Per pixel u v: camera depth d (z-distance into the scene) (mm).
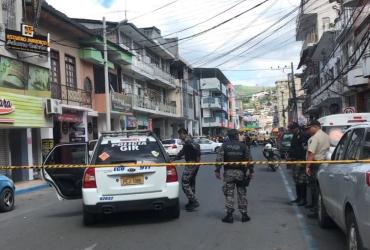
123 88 43031
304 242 7969
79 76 32906
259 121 166125
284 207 11734
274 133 66625
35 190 20281
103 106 35344
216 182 18109
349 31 33781
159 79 52719
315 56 53406
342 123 16609
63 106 28609
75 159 12320
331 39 44500
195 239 8430
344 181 6586
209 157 38750
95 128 36906
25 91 24266
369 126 6977
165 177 9797
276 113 127375
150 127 52781
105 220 10602
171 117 59969
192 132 74188
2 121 21406
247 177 10016
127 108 40688
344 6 33250
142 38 46156
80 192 11508
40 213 12789
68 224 10500
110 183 9586
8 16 23484
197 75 86438
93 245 8266
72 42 31969
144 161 9906
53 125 27625
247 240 8273
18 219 11945
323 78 51344
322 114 57062
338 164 7410
